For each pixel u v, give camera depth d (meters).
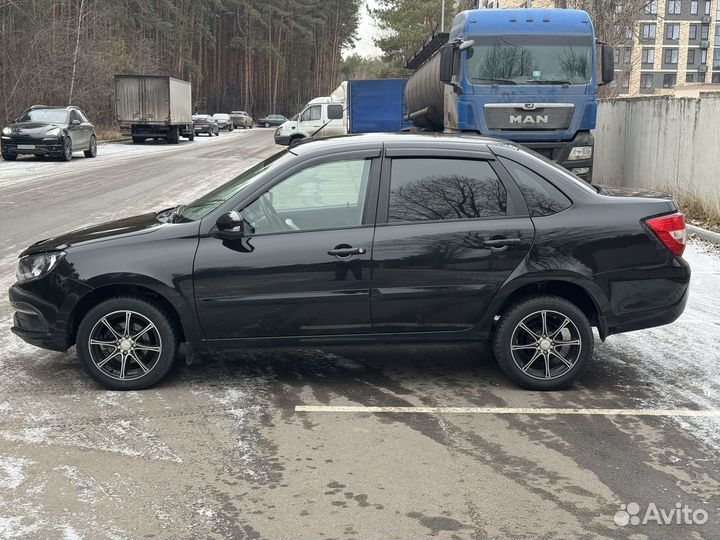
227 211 5.23
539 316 5.37
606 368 5.96
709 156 12.91
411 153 5.34
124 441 4.46
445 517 3.62
